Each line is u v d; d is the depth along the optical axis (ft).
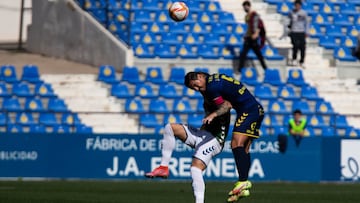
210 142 111.14
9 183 185.37
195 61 257.55
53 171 200.34
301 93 249.14
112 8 262.88
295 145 201.87
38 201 139.03
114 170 200.34
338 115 231.91
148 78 245.04
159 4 276.21
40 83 242.37
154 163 200.54
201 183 109.91
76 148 200.34
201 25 272.10
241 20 281.74
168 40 265.54
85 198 146.30
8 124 229.86
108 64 259.39
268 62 260.01
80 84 242.58
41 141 200.54
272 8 285.64
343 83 257.75
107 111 238.48
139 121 229.66
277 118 240.12
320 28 282.77
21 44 298.15
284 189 174.19
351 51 275.39
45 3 282.77
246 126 114.83
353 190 173.06
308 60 270.87
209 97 112.16
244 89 114.42
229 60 259.80
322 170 201.67
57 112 230.07
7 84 242.37
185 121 231.30
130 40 258.98
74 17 269.44
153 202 139.64
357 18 289.94
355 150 202.28
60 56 275.80
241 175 114.62
